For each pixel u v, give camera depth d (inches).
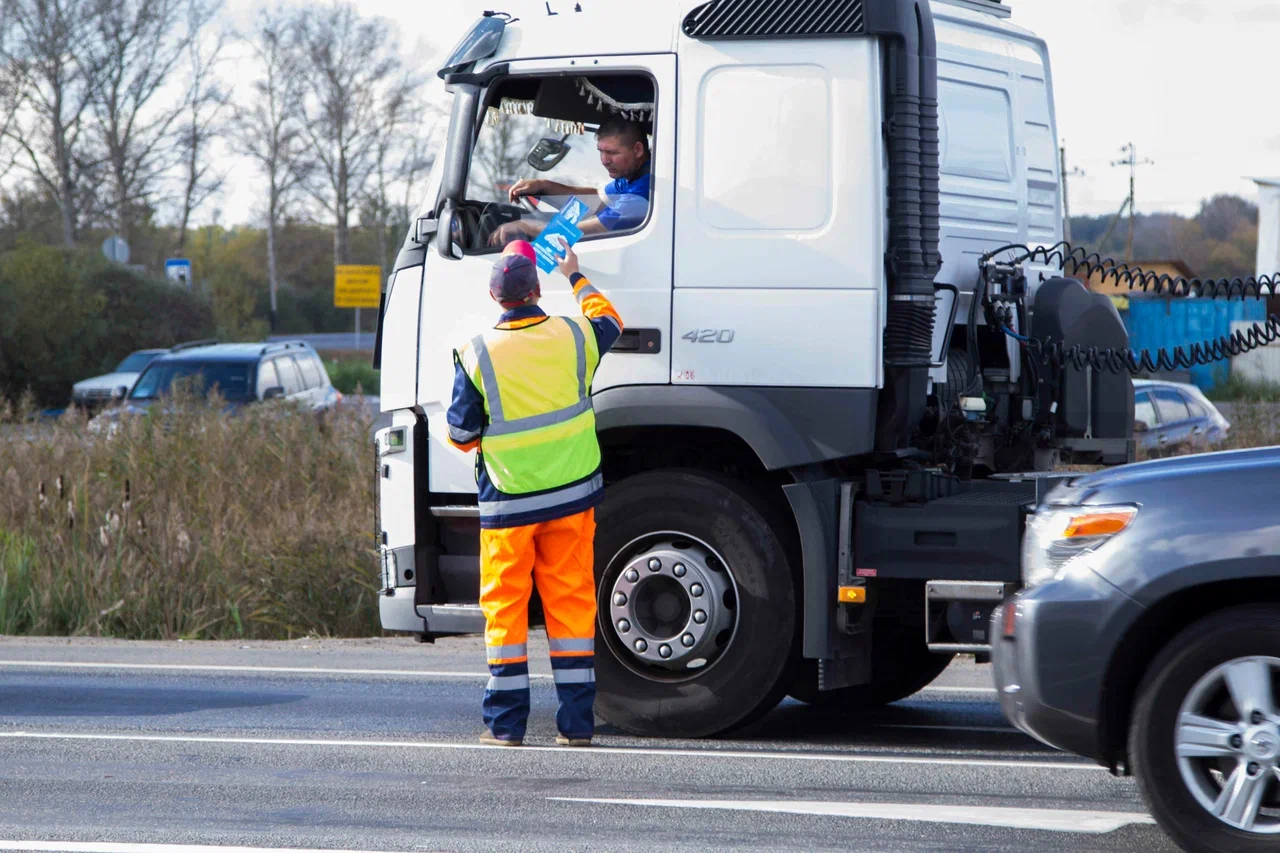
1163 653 272.2
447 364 407.8
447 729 413.7
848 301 376.8
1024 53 476.1
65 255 2333.9
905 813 314.5
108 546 668.7
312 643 612.7
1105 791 335.9
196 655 571.8
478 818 311.6
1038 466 443.8
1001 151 458.6
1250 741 263.7
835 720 440.5
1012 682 289.9
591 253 392.5
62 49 3309.5
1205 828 267.3
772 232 381.7
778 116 381.7
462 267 406.3
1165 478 278.2
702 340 385.4
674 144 388.2
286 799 329.1
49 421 919.0
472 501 414.3
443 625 410.6
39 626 647.8
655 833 298.5
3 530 734.5
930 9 417.1
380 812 317.1
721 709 388.5
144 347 2343.8
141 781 347.9
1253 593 277.3
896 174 380.5
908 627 429.1
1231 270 3137.3
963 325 432.5
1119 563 275.0
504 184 422.6
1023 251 462.0
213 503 764.6
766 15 380.5
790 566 391.5
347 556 663.1
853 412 376.5
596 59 394.6
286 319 4965.6
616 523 396.5
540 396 373.4
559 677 383.6
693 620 389.1
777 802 324.8
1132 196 2827.3
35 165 3366.1
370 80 4062.5
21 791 338.0
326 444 849.5
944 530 372.2
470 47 405.4
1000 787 340.2
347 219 4099.4
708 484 389.7
